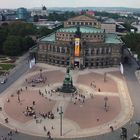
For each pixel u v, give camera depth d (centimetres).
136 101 17800
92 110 16262
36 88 19900
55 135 13375
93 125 14438
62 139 13038
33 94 18700
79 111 16088
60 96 18325
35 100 17662
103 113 15900
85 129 14000
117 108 16625
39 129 13975
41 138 13138
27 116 15362
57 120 14950
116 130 13938
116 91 19562
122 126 14362
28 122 14688
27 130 13862
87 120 14988
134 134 13462
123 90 19775
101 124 14562
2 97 18138
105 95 18738
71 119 15062
